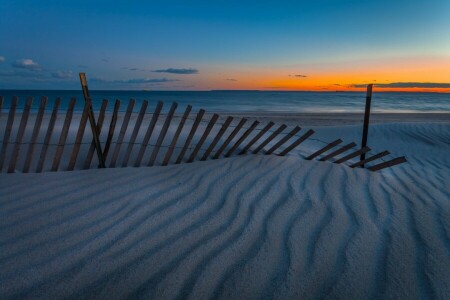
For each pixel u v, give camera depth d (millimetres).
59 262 2244
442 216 3113
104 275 2129
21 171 4156
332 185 3785
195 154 4609
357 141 8820
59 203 3127
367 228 2775
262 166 4301
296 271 2184
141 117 4223
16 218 2822
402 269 2215
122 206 3082
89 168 4359
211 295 1974
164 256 2332
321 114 21234
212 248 2434
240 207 3104
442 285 2053
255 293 1996
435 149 7707
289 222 2834
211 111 24734
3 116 11508
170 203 3168
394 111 30844
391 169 5176
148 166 4355
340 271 2188
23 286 2018
